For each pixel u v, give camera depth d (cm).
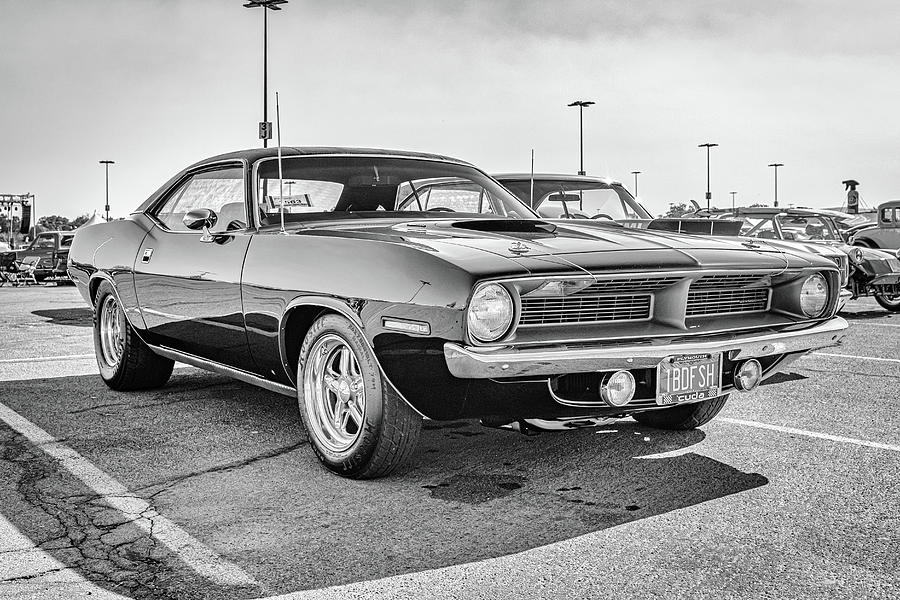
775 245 394
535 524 302
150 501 329
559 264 313
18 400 509
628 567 263
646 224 565
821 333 368
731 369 350
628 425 444
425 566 266
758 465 372
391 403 334
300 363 371
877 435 425
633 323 333
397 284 318
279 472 366
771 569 260
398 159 468
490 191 479
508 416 326
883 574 255
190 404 498
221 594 248
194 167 489
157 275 465
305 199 425
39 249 1992
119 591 250
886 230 1473
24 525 303
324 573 262
